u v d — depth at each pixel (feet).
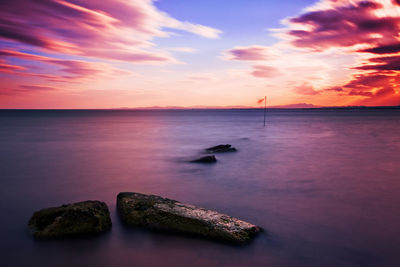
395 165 60.54
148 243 23.67
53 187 43.16
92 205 26.45
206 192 40.32
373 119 305.12
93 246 23.30
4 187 43.11
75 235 24.54
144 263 21.08
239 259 21.54
